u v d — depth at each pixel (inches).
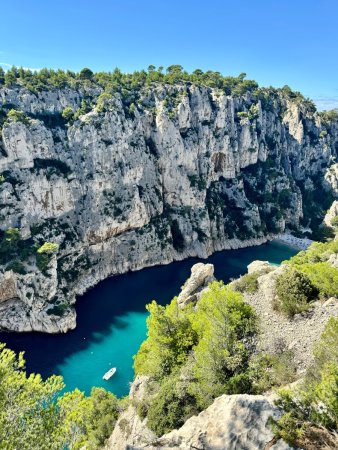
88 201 4379.9
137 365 1624.0
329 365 788.6
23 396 853.8
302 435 689.0
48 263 3356.3
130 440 1212.5
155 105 5383.9
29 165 3855.8
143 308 3673.7
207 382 1053.2
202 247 5275.6
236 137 6323.8
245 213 6043.3
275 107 7445.9
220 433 748.6
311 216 6939.0
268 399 775.7
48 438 830.5
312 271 1601.9
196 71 7086.6
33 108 4256.9
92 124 4429.1
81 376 2635.3
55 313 3218.5
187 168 5497.1
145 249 4788.4
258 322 1298.0
